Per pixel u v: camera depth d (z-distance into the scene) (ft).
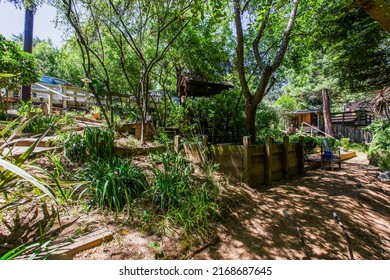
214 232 7.23
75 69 38.06
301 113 51.55
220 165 12.09
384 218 9.87
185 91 20.30
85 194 7.38
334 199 11.10
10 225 5.43
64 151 9.68
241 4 16.10
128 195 7.43
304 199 10.68
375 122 24.08
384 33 16.70
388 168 17.70
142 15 14.29
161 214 7.29
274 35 20.21
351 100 50.93
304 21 17.54
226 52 21.30
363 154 30.12
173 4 13.09
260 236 7.43
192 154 12.93
